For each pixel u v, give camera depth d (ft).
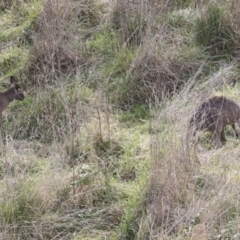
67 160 36.63
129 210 32.09
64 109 41.34
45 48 47.03
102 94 43.09
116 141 38.96
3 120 42.96
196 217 30.25
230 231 29.60
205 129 37.91
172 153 32.96
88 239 31.19
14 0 54.90
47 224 31.78
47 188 33.12
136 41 48.37
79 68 46.50
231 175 33.24
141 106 43.06
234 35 47.26
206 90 41.39
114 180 35.53
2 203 32.04
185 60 45.47
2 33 52.21
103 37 49.85
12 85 44.04
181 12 51.08
